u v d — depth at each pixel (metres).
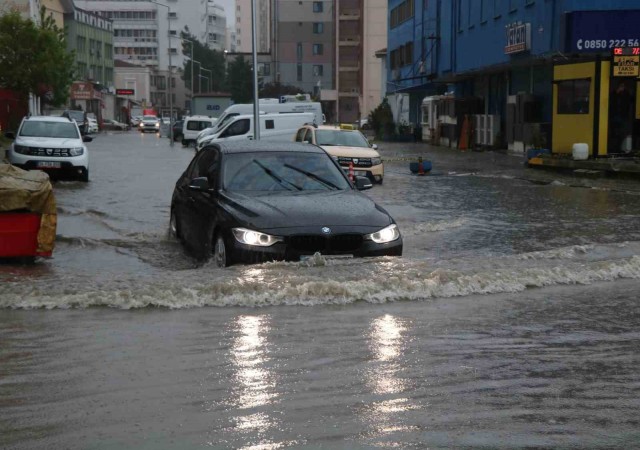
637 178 23.81
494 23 38.59
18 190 9.53
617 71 26.94
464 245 11.71
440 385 4.90
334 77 114.38
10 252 9.62
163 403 4.55
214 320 6.56
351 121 105.50
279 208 8.80
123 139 68.38
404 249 11.27
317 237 8.47
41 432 4.13
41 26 58.09
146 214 15.90
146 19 167.75
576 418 4.36
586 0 27.72
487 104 44.22
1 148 36.84
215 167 10.11
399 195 20.00
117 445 3.95
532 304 7.27
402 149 47.03
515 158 35.06
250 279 7.56
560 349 5.76
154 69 157.75
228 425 4.21
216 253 9.07
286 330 6.24
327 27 118.56
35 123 24.66
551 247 11.46
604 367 5.32
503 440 4.03
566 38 28.22
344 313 6.86
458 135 46.62
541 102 35.78
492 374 5.14
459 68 45.47
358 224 8.70
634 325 6.50
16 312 6.84
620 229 13.44
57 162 23.38
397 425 4.23
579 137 28.02
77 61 102.56
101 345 5.79
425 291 7.57
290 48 118.75
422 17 55.12
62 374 5.10
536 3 32.38
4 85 51.84
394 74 65.81
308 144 10.80
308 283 7.38
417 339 6.00
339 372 5.15
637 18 27.50
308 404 4.54
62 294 7.20
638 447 3.96
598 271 8.56
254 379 5.00
